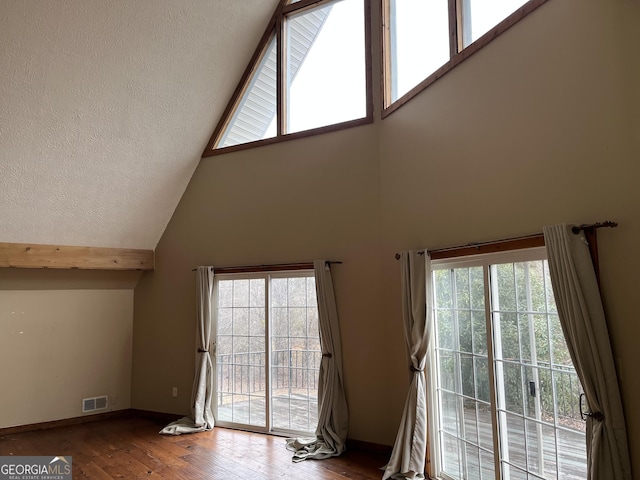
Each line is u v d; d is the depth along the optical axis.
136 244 6.09
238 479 3.91
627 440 2.43
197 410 5.38
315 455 4.36
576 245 2.63
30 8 3.83
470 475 3.52
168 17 4.55
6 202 4.80
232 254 5.63
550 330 2.87
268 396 5.23
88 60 4.36
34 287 5.64
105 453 4.62
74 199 5.21
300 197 5.22
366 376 4.62
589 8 2.73
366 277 4.71
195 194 5.98
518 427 3.07
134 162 5.37
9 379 5.41
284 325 5.23
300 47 5.50
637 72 2.47
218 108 5.68
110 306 6.21
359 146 4.90
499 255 3.29
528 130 3.14
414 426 3.88
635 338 2.42
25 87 4.19
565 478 2.72
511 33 3.31
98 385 6.02
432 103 4.10
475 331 3.51
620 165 2.54
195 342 5.79
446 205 3.89
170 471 4.12
